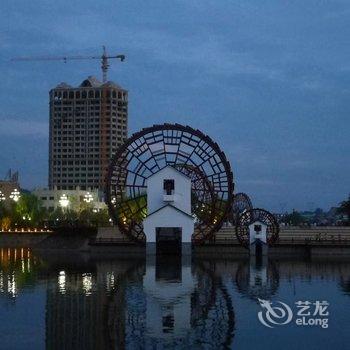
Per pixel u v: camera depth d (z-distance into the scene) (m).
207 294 48.28
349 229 116.62
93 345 30.19
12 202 156.75
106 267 73.69
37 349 29.44
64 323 35.69
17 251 109.50
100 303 43.44
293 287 52.91
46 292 49.28
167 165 91.31
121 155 94.19
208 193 96.00
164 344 30.42
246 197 134.12
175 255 91.62
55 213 168.50
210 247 97.19
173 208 88.00
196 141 95.19
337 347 30.12
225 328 34.44
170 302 44.00
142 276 62.38
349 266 75.75
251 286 53.72
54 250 109.06
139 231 93.81
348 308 41.56
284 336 32.56
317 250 93.81
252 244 92.56
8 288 51.81
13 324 35.38
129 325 35.09
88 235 109.88
